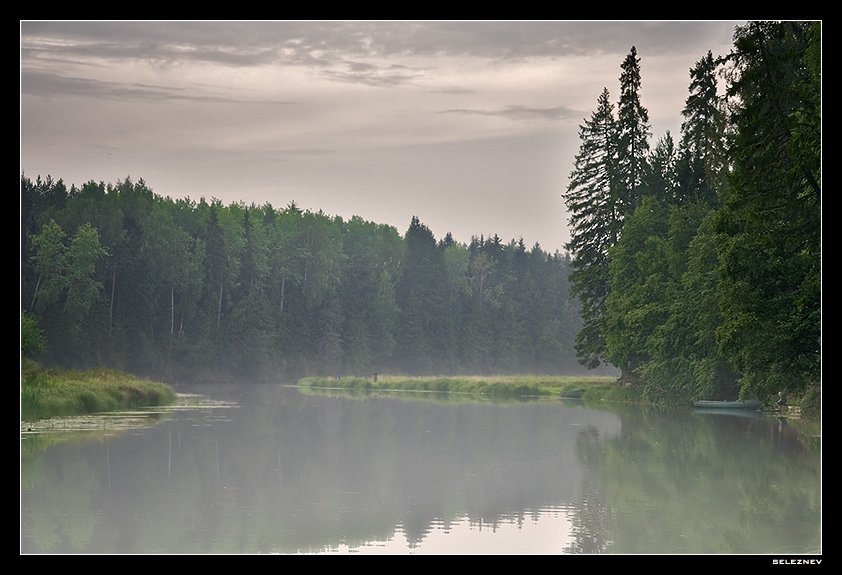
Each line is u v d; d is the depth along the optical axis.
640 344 72.50
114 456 34.06
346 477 29.53
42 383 56.47
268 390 109.25
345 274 184.88
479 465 32.47
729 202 41.59
